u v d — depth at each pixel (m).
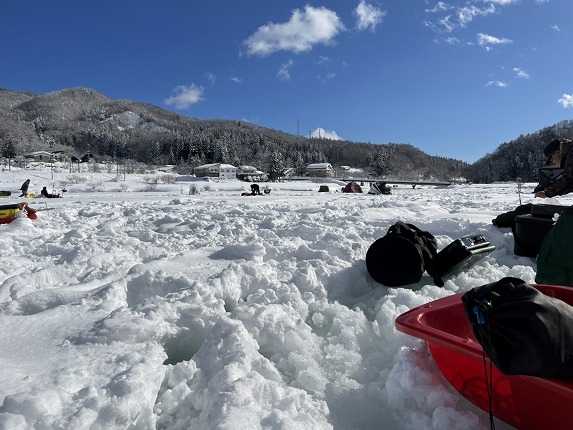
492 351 1.79
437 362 2.46
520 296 1.74
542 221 5.08
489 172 143.25
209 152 160.38
